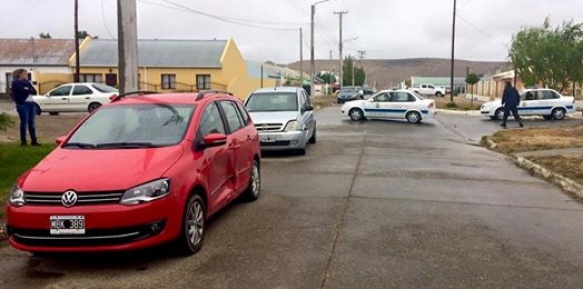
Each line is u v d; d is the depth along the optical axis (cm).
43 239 511
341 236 639
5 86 4703
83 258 565
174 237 541
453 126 2436
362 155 1396
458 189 938
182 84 4656
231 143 722
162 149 586
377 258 562
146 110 670
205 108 692
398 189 930
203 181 601
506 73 5622
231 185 722
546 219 735
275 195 874
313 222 702
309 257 564
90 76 4625
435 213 757
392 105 2628
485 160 1338
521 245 613
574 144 1541
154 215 520
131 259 559
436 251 587
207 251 585
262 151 1405
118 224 506
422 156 1391
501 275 518
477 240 629
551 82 3628
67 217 504
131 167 542
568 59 3528
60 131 1861
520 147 1516
